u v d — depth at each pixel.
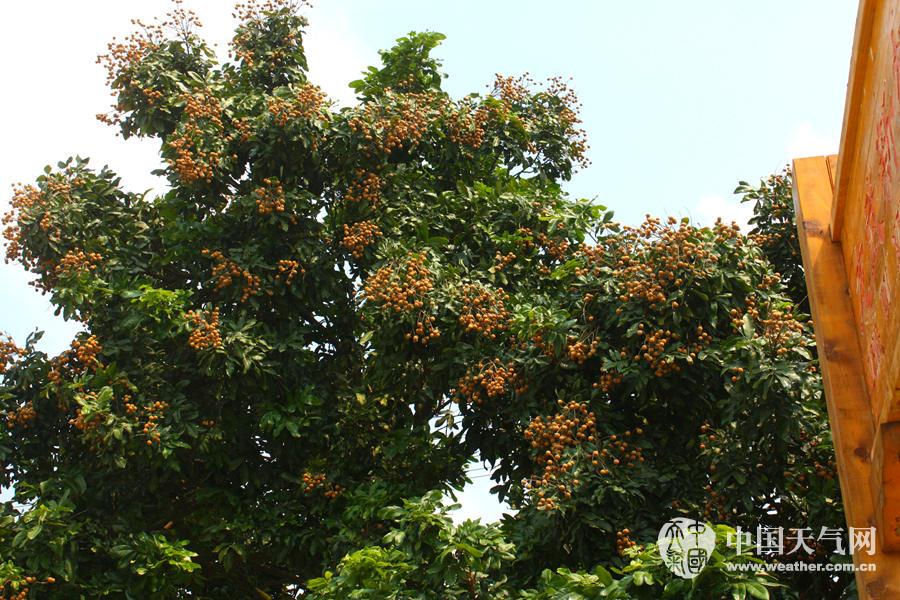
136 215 12.23
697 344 8.98
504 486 10.21
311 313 12.02
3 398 10.87
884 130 3.88
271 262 11.66
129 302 11.17
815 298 4.94
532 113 13.43
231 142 12.02
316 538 10.68
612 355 9.10
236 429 11.10
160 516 11.26
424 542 8.12
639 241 9.60
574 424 8.89
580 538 8.50
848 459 4.50
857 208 4.55
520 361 9.52
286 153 11.71
